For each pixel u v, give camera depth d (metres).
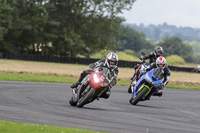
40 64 145.50
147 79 39.88
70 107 36.22
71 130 23.14
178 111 39.59
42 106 35.44
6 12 199.88
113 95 51.75
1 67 110.56
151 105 43.72
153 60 47.09
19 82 60.84
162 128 27.69
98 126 26.53
